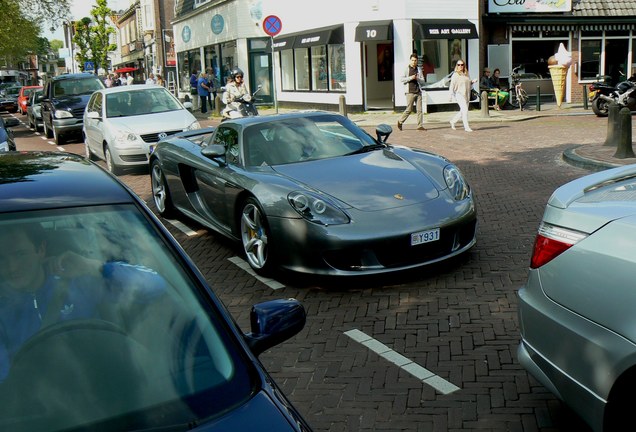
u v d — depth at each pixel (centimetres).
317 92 2519
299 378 403
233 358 204
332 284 562
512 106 2233
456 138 1478
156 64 4628
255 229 591
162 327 208
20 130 2622
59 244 218
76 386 187
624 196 290
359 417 354
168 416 181
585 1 2439
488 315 480
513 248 636
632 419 261
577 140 1335
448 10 2188
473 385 381
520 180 968
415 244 529
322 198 544
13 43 3266
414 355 424
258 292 558
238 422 178
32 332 198
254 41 2947
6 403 181
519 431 332
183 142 797
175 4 3938
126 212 238
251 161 638
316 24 2436
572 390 277
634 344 246
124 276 217
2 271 208
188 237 757
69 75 2061
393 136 1590
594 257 269
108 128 1209
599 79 2281
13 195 232
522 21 2336
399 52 2164
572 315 275
